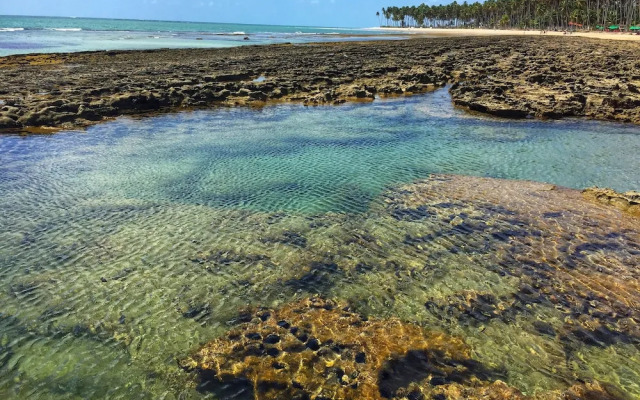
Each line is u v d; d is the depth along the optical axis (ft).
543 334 29.55
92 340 29.53
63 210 50.11
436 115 101.04
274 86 130.93
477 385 25.30
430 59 196.75
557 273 36.50
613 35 356.18
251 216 48.96
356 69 164.86
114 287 35.42
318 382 25.62
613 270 36.60
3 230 45.03
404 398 24.38
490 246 41.22
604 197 50.57
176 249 41.55
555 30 488.02
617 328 29.91
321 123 94.58
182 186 57.98
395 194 54.70
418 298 33.83
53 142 78.02
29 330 30.48
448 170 63.36
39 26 605.73
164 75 145.48
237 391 25.25
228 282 36.22
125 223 46.98
